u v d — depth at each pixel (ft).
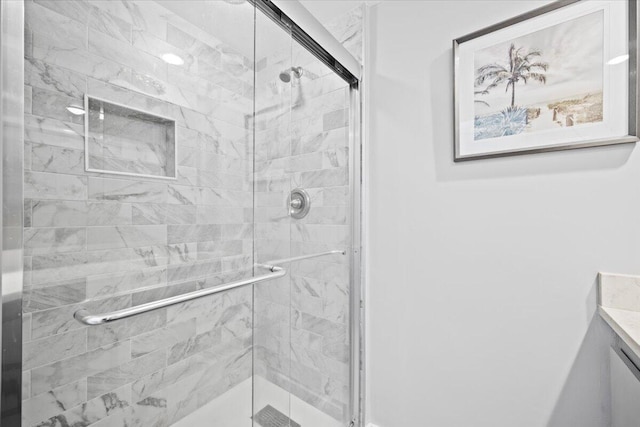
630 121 3.09
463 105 4.11
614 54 3.17
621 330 2.62
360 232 4.97
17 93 1.63
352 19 5.12
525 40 3.67
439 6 4.38
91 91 1.95
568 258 3.43
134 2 2.17
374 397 4.96
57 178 1.80
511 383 3.77
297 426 3.74
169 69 2.37
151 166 2.26
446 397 4.26
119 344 2.10
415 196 4.57
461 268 4.15
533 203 3.64
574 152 3.40
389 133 4.83
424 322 4.46
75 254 1.87
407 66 4.66
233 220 2.88
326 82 4.26
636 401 2.43
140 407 2.20
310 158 3.94
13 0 1.62
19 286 1.64
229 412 2.84
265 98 3.22
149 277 2.24
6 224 1.58
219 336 2.77
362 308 5.00
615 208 3.19
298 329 3.76
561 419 3.45
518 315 3.73
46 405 1.76
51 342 1.78
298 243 3.75
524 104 3.68
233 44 2.87
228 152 2.83
